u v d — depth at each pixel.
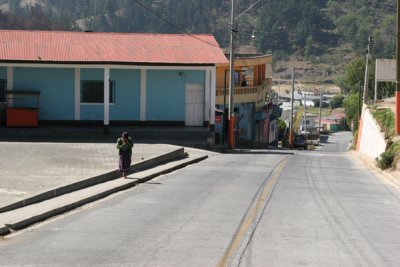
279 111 90.94
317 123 143.75
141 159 29.27
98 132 40.31
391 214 17.84
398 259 11.97
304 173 29.19
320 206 18.72
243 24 150.62
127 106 44.12
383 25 146.00
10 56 39.91
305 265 11.23
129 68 41.31
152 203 18.81
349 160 41.00
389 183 26.64
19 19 108.38
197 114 44.91
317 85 156.88
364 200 20.67
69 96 43.06
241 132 62.91
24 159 27.70
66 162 27.31
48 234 13.95
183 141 40.91
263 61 71.69
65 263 11.17
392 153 32.03
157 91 44.41
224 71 54.12
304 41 165.38
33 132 39.62
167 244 12.84
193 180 25.09
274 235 13.92
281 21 164.50
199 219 15.93
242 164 32.91
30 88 42.62
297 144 90.88
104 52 41.97
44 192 18.56
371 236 14.25
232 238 13.50
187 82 44.59
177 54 43.00
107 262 11.26
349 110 97.06
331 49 159.88
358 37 149.00
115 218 16.08
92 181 22.23
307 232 14.41
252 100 66.06
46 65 39.78
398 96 37.00
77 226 14.94
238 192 21.45
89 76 43.16
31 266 10.94
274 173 28.44
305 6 166.38
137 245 12.73
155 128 43.09
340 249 12.69
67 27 117.12
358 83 86.94
